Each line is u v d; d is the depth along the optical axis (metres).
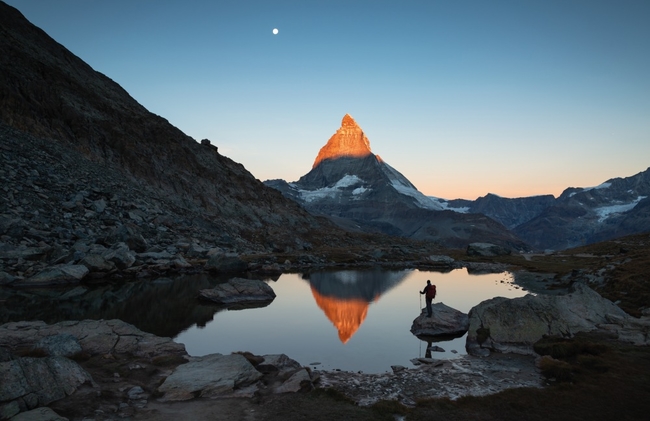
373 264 86.56
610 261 49.62
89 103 104.00
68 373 13.58
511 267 85.62
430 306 29.16
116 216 61.91
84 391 13.34
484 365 19.33
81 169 72.19
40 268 41.12
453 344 24.91
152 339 19.83
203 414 12.55
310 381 15.64
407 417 12.85
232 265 57.44
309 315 33.59
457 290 49.78
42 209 52.09
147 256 53.06
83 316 28.77
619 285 33.72
